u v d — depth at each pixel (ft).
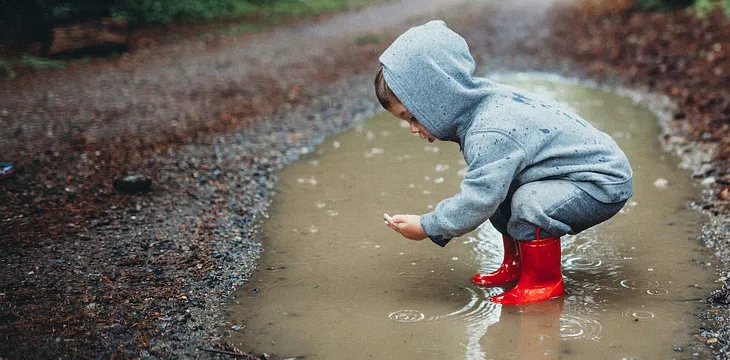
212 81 26.91
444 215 8.36
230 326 8.45
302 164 15.62
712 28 31.30
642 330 8.07
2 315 8.56
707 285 9.15
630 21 37.88
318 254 10.70
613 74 25.57
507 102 8.29
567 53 30.81
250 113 20.92
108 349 7.82
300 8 57.16
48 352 7.73
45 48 32.42
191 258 10.42
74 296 9.12
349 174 14.82
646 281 9.38
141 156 16.14
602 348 7.72
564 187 8.35
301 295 9.31
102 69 30.25
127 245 10.87
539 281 8.91
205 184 14.08
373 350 7.87
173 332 8.25
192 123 19.62
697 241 10.62
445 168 15.07
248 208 12.75
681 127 17.39
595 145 8.46
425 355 7.73
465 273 9.96
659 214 11.84
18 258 10.34
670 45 29.40
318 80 26.91
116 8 40.22
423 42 8.27
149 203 12.89
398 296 9.25
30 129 19.26
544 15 48.06
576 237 11.07
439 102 8.31
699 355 7.49
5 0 33.40
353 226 11.86
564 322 8.33
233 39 40.19
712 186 12.91
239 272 10.01
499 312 8.67
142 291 9.29
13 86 26.45
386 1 69.46
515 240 9.24
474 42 36.78
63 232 11.39
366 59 32.19
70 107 22.34
